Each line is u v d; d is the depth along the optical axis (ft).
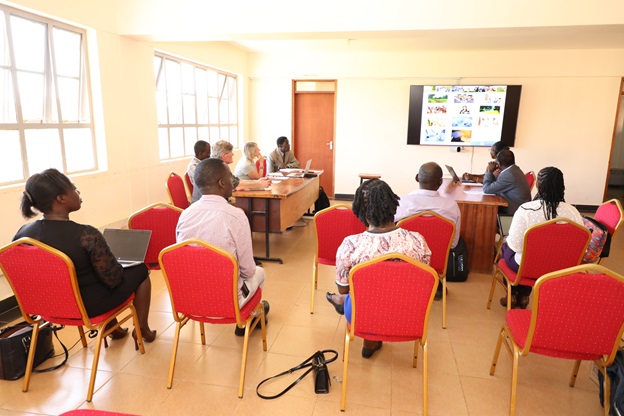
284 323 8.93
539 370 7.34
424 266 5.47
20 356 6.88
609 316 5.14
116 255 7.79
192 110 19.84
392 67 22.52
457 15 12.22
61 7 11.52
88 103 13.23
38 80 11.48
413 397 6.56
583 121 21.35
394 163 23.61
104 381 6.84
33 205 6.09
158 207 8.84
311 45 20.70
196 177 6.89
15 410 6.15
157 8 13.58
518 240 8.13
